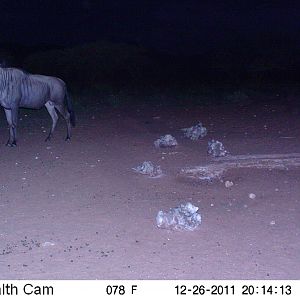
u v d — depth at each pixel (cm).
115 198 992
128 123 1692
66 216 905
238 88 2492
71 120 1460
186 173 1124
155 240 805
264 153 1265
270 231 838
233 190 1030
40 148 1361
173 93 2353
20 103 1367
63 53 2980
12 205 961
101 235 823
